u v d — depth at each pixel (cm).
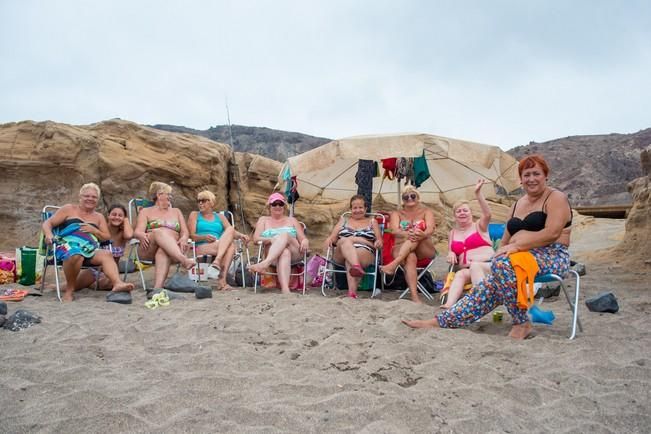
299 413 233
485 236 523
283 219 634
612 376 289
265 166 1160
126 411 229
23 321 397
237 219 1112
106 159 930
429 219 577
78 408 236
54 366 300
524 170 381
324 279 590
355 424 223
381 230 612
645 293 579
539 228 373
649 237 852
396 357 319
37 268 630
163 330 394
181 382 272
